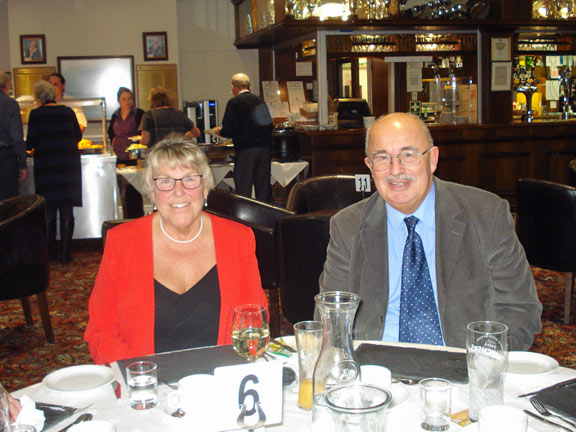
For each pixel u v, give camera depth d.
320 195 4.41
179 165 1.96
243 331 1.53
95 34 8.77
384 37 7.16
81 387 1.52
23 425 1.28
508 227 2.03
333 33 6.75
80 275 5.46
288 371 1.54
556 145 7.29
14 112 5.55
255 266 2.13
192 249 2.03
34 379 3.29
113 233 2.00
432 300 1.98
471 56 7.32
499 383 1.27
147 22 8.82
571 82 7.98
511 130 7.12
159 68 8.91
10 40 8.64
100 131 8.87
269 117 6.45
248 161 6.45
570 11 7.35
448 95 7.29
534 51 7.68
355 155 6.72
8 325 4.21
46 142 5.64
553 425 1.27
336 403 1.04
